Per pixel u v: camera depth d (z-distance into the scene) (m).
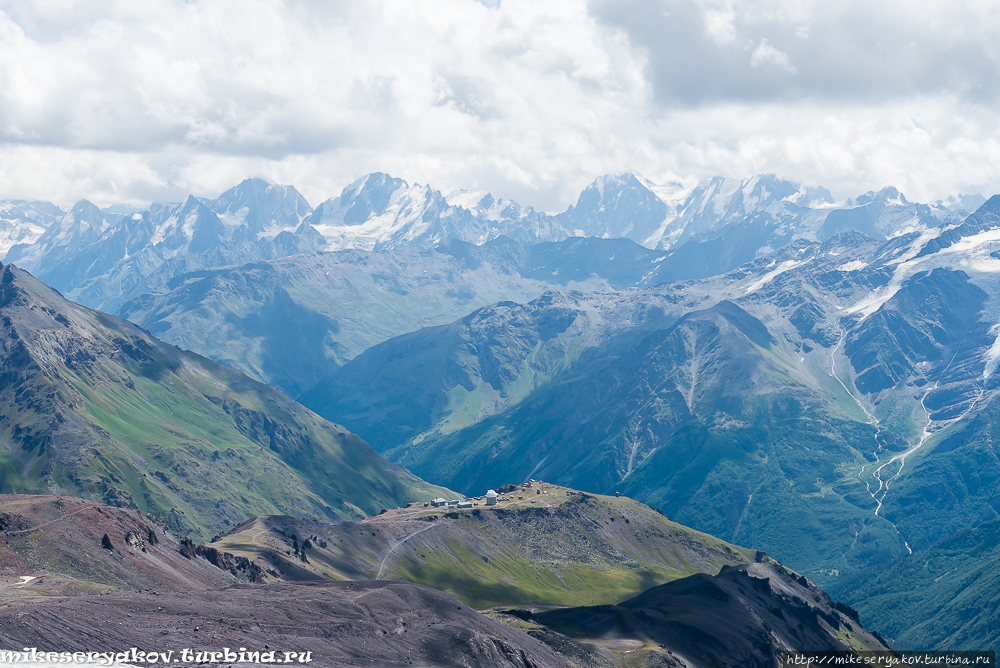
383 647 161.50
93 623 129.25
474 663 172.88
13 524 190.00
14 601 144.38
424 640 172.88
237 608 157.12
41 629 122.00
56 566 182.62
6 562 176.12
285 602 168.75
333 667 140.38
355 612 174.50
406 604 192.00
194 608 149.88
